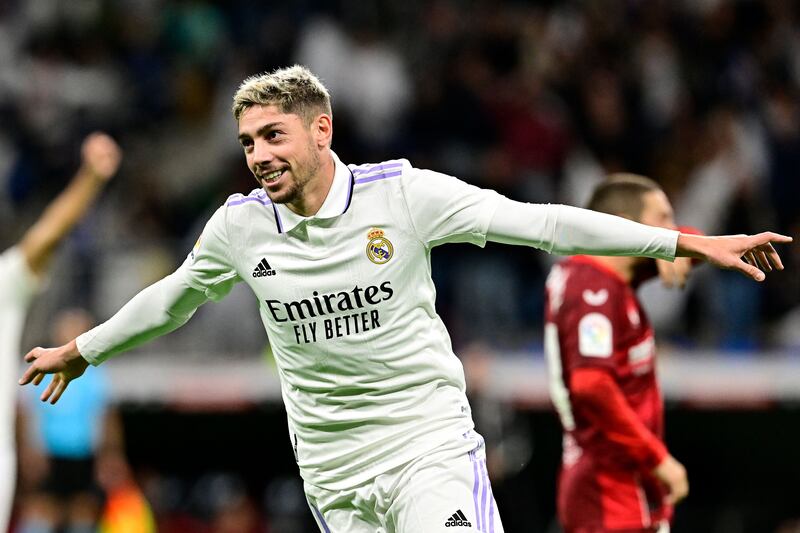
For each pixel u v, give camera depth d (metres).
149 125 52.75
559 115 51.09
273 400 36.03
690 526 38.81
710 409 37.69
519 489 34.78
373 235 16.17
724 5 57.53
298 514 37.59
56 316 39.22
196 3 55.69
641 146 51.16
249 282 16.80
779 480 38.84
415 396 16.42
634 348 21.70
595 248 15.67
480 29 54.00
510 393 36.44
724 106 52.47
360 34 52.81
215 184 48.78
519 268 43.66
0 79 52.16
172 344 39.44
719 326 42.03
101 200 47.25
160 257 42.50
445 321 41.28
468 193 16.12
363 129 50.62
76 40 54.31
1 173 50.03
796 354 39.81
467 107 49.72
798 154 51.44
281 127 15.80
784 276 44.62
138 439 37.97
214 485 37.88
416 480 16.27
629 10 56.84
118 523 34.91
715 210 47.72
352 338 16.28
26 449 34.38
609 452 21.44
